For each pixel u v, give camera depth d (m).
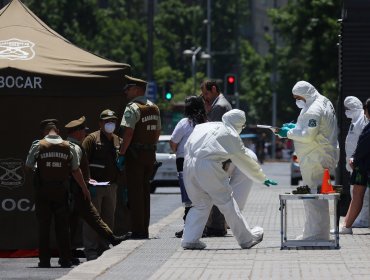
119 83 27.19
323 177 24.12
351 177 27.62
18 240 27.17
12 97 26.78
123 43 129.50
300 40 86.00
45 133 24.78
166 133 85.44
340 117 35.00
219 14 179.62
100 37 119.88
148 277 19.92
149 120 27.02
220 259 22.34
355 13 34.78
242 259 22.27
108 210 26.62
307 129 24.30
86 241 26.09
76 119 27.03
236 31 182.50
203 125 24.36
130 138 26.73
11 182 27.09
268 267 20.92
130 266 21.56
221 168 24.06
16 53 27.23
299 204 41.84
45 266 24.59
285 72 117.50
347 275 19.58
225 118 24.17
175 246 25.12
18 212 27.14
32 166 24.50
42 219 24.56
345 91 34.84
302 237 24.86
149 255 23.36
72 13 114.44
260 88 166.00
